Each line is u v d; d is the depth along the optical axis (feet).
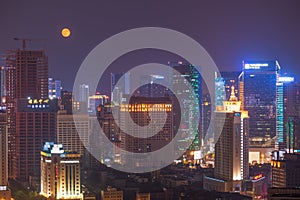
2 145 649.20
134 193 623.77
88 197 595.06
